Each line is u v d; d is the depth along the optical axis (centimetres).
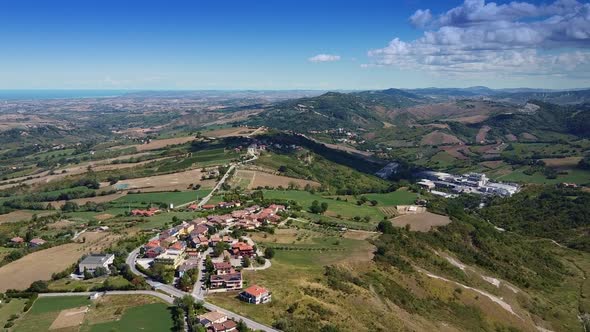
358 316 15450
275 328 13600
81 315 14462
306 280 17362
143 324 13762
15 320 14250
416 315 17375
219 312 14212
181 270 17562
